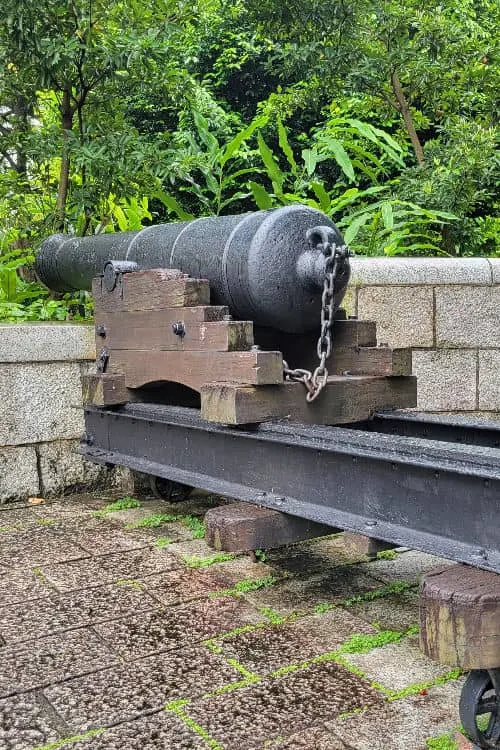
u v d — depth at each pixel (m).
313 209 3.39
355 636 2.68
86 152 6.19
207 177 8.00
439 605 1.91
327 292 3.10
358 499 2.58
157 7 6.56
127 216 7.25
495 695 2.02
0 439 4.56
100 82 6.77
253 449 3.05
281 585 3.20
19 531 4.00
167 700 2.27
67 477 4.77
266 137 13.78
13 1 5.79
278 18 8.72
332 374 3.58
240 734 2.09
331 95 10.14
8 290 6.32
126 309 3.94
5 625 2.81
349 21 8.27
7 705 2.25
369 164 11.06
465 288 5.25
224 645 2.63
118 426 4.12
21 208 7.13
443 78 8.26
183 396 4.30
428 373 5.25
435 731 2.10
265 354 3.05
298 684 2.36
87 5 6.15
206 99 12.65
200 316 3.37
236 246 3.40
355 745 2.03
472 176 7.59
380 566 3.44
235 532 2.64
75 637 2.71
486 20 10.02
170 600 3.04
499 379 5.38
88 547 3.71
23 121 7.57
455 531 2.24
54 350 4.68
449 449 2.30
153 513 4.30
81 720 2.17
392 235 6.98
